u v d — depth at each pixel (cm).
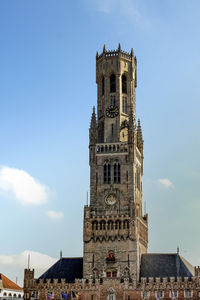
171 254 15012
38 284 14638
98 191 15588
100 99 17188
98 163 15888
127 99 16925
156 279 14012
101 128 16775
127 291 14062
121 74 17050
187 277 13838
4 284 18800
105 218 15025
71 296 14312
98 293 14200
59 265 15388
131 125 16075
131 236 14675
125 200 15312
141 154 16962
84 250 14850
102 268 14538
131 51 17562
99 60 17575
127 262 14475
